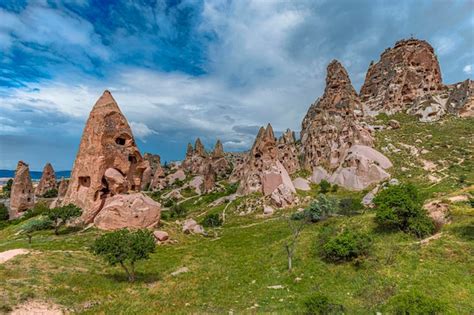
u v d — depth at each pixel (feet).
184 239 181.88
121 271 120.37
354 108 386.52
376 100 437.58
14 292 85.40
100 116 198.80
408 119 382.22
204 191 395.75
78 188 198.59
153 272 122.21
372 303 81.82
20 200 301.43
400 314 72.02
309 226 174.29
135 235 114.32
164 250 157.28
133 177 209.56
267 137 307.37
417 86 423.64
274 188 277.23
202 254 149.28
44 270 107.04
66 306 83.92
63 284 97.91
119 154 198.49
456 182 227.81
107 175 190.49
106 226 173.78
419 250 106.63
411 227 126.31
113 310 83.97
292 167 337.31
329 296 88.02
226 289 102.94
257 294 96.78
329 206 194.59
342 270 104.68
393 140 324.19
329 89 389.60
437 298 77.10
